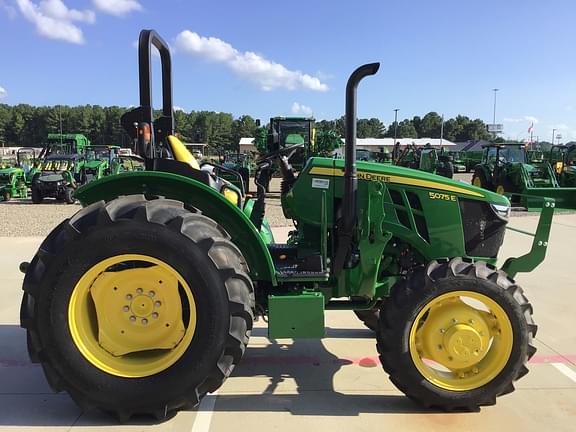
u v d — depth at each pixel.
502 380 2.87
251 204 3.86
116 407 2.71
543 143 32.66
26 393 3.12
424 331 2.95
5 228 10.10
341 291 3.33
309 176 3.27
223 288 2.69
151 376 2.71
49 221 11.31
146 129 3.04
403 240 3.31
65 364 2.68
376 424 2.77
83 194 3.01
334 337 4.18
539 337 4.13
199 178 3.06
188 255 2.65
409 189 3.24
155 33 3.19
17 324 4.38
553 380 3.34
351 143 2.98
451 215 3.27
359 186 3.19
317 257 3.18
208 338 2.68
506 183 16.20
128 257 2.68
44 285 2.66
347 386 3.26
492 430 2.71
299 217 3.31
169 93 3.56
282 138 17.08
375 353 3.83
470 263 2.94
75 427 2.72
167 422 2.77
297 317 2.94
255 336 4.19
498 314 2.87
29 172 17.56
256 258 3.02
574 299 5.16
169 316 2.79
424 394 2.87
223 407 2.96
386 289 3.40
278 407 2.96
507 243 7.99
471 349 2.89
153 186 2.96
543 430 2.72
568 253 7.39
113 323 2.80
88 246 2.65
